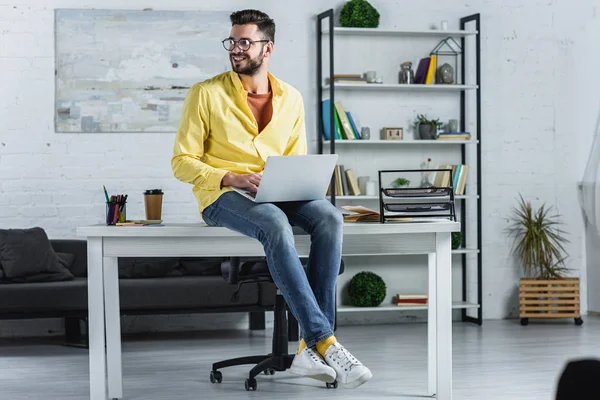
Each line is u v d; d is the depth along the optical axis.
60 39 5.55
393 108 6.02
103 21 5.59
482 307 6.13
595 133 6.05
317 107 5.89
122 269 5.22
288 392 3.65
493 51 6.15
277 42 5.85
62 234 5.59
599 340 5.12
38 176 5.57
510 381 3.84
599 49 6.28
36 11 5.54
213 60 5.71
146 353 4.76
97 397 3.17
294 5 5.87
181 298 5.02
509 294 6.19
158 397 3.57
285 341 3.86
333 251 2.89
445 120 6.11
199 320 5.72
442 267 3.21
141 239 3.10
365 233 3.10
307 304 2.77
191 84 5.69
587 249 6.29
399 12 6.02
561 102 6.25
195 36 5.69
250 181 2.90
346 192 5.82
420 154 6.07
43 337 5.46
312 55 5.90
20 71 5.54
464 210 6.11
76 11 5.55
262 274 3.73
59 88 5.56
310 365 2.76
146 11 5.63
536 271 6.20
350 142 5.67
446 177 5.85
